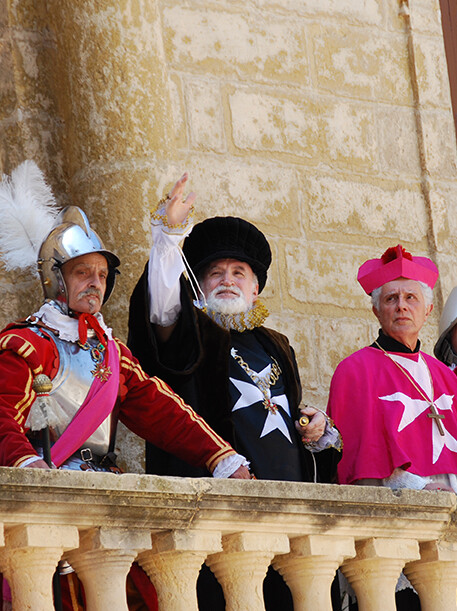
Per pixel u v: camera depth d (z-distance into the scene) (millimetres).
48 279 11344
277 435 12211
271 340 12992
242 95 16875
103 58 15234
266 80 17156
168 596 9570
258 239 13102
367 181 17719
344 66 17953
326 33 17891
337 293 17000
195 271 13016
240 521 9789
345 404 13281
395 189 17953
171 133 15492
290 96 17312
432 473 12922
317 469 12594
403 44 18641
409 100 18484
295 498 9969
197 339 11953
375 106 18109
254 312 12906
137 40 15383
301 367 16391
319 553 10172
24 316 15164
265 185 16734
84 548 9250
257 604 9836
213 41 16797
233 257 12852
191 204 12016
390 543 10633
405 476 12773
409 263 13789
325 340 16719
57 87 15914
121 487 9125
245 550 9805
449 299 15234
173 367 12062
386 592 10586
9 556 8883
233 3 17125
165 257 11922
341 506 10250
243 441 12062
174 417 11398
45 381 9922
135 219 14867
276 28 17422
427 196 18156
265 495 9805
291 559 10258
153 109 15305
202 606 11344
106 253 11570
